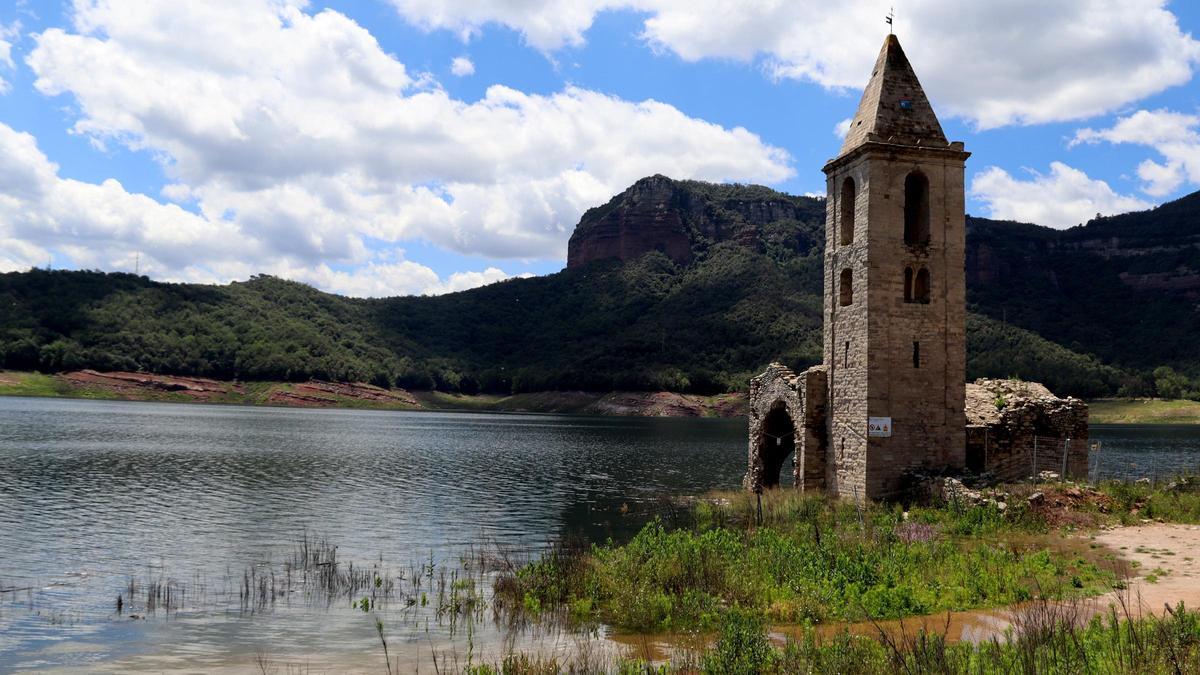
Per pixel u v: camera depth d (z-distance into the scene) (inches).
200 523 1578.5
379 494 2082.9
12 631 855.1
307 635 837.2
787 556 1001.5
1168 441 4094.5
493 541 1417.3
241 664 746.8
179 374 7824.8
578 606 899.4
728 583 916.6
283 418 5915.4
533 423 6461.6
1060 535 1114.7
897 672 571.2
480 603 951.0
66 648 797.9
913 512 1316.4
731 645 664.4
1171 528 1138.0
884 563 953.5
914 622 765.9
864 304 1471.5
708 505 1680.6
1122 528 1142.3
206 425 4690.0
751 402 1893.5
